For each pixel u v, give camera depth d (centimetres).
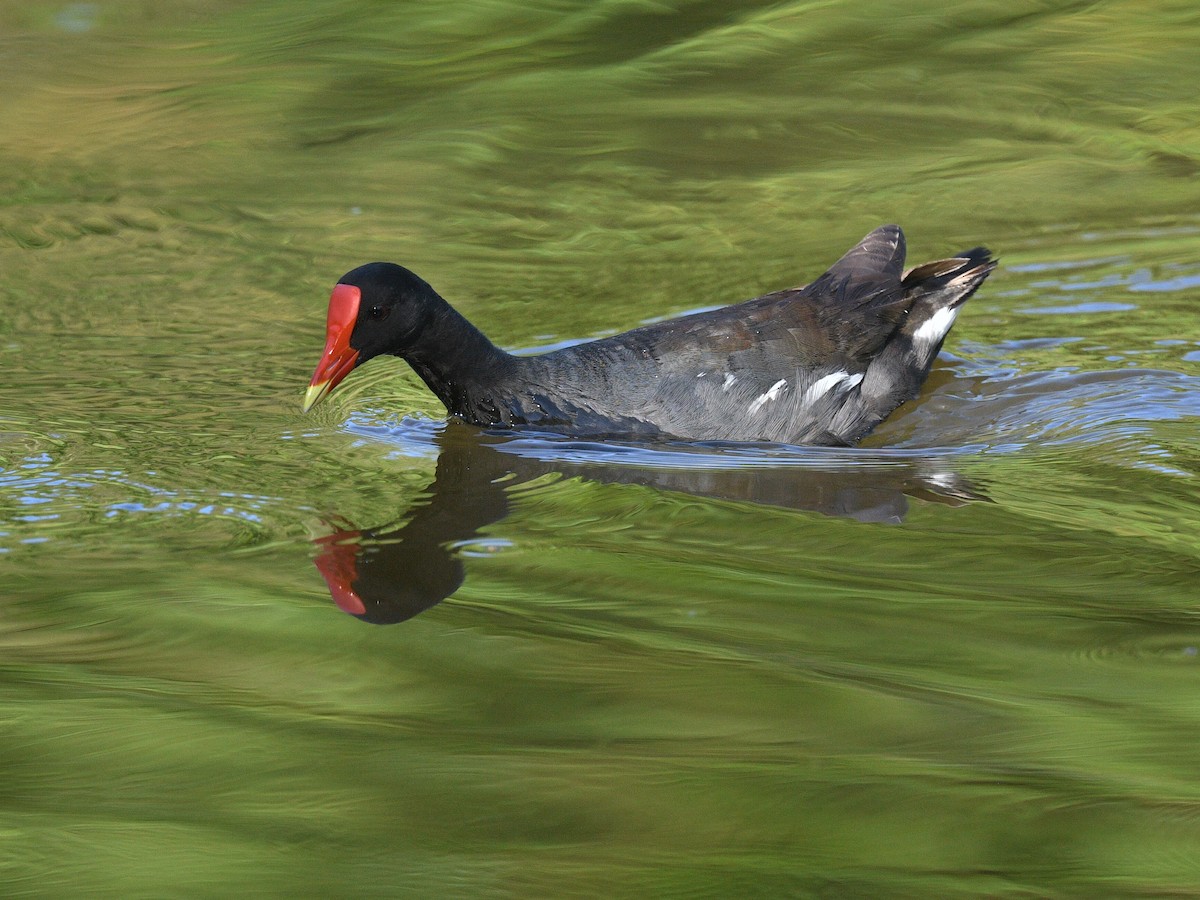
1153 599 864
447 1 2314
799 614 855
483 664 791
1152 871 587
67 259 1658
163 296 1555
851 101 2056
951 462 1155
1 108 2041
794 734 709
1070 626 827
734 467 1157
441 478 1123
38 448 1165
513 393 1260
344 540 986
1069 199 1766
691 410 1238
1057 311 1477
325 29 2266
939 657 791
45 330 1466
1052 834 614
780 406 1246
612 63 2184
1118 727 708
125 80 2119
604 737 707
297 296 1552
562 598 885
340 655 805
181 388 1318
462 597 886
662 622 845
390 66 2180
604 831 623
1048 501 1045
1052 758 680
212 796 652
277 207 1802
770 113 2030
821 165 1894
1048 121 1981
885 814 632
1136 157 1877
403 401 1338
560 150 1948
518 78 2141
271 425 1238
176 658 800
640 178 1877
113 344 1430
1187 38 2189
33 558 948
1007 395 1303
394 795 653
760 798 647
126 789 658
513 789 658
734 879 584
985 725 714
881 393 1298
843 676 770
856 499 1069
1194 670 769
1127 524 990
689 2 2319
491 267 1625
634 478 1127
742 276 1583
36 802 648
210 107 2052
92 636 828
